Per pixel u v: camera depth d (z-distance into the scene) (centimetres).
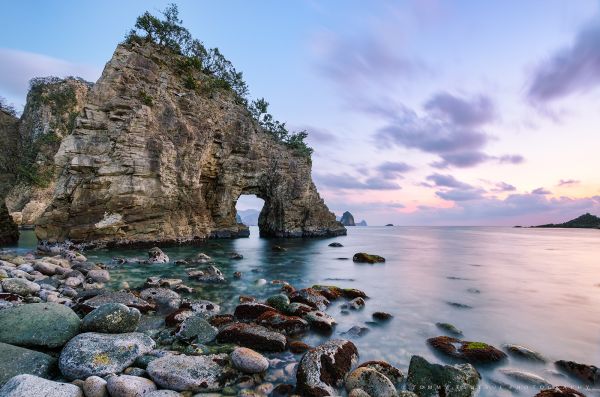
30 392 517
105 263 2203
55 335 757
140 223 3322
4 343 680
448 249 4378
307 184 6400
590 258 3456
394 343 935
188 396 604
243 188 5497
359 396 598
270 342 837
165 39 4662
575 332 1076
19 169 7731
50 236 2927
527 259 3284
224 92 5066
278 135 6372
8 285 1145
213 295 1435
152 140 3388
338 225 7800
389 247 4622
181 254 2967
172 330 917
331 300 1383
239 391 634
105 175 3066
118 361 681
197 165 4094
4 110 9794
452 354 841
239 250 3638
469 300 1480
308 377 653
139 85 3578
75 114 9062
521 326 1131
